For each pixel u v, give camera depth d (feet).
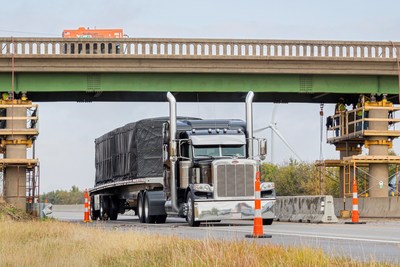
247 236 80.38
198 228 107.14
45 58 166.30
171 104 118.32
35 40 166.50
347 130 187.11
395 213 147.64
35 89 168.86
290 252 50.88
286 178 300.20
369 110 180.96
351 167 195.21
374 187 183.11
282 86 175.42
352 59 174.29
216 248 52.85
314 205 124.67
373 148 183.32
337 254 53.31
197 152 115.96
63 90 169.27
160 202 132.87
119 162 160.86
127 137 153.89
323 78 177.27
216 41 170.40
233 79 173.58
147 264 51.96
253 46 171.73
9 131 166.50
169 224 127.85
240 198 111.96
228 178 111.96
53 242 71.46
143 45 168.96
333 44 174.81
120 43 168.86
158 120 143.43
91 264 52.75
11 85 167.73
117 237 69.72
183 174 116.88
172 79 172.14
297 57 172.14
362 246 67.46
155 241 64.28
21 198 167.43
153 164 142.20
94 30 191.83
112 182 166.20
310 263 45.98
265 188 113.70
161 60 169.07
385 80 180.14
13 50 165.78
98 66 167.84
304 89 176.35
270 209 112.98
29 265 52.34
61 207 353.10
